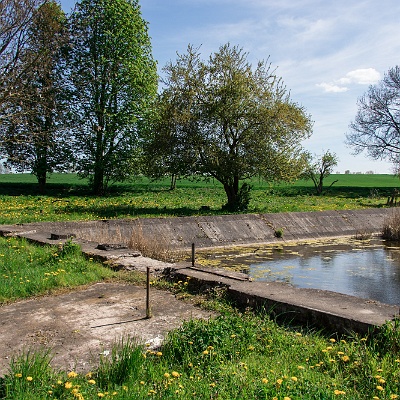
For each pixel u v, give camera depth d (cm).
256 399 367
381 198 3762
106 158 3070
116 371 424
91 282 790
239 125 2203
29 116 1686
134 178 3541
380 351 462
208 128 2177
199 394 380
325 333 539
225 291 694
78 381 409
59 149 3039
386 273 1280
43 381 399
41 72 1670
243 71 2192
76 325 570
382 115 3997
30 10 1595
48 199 2641
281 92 2236
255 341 504
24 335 535
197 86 2177
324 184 5912
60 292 728
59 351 488
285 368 430
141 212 2053
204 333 495
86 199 2744
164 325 571
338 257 1542
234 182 2348
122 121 2992
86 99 2850
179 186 4344
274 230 1917
